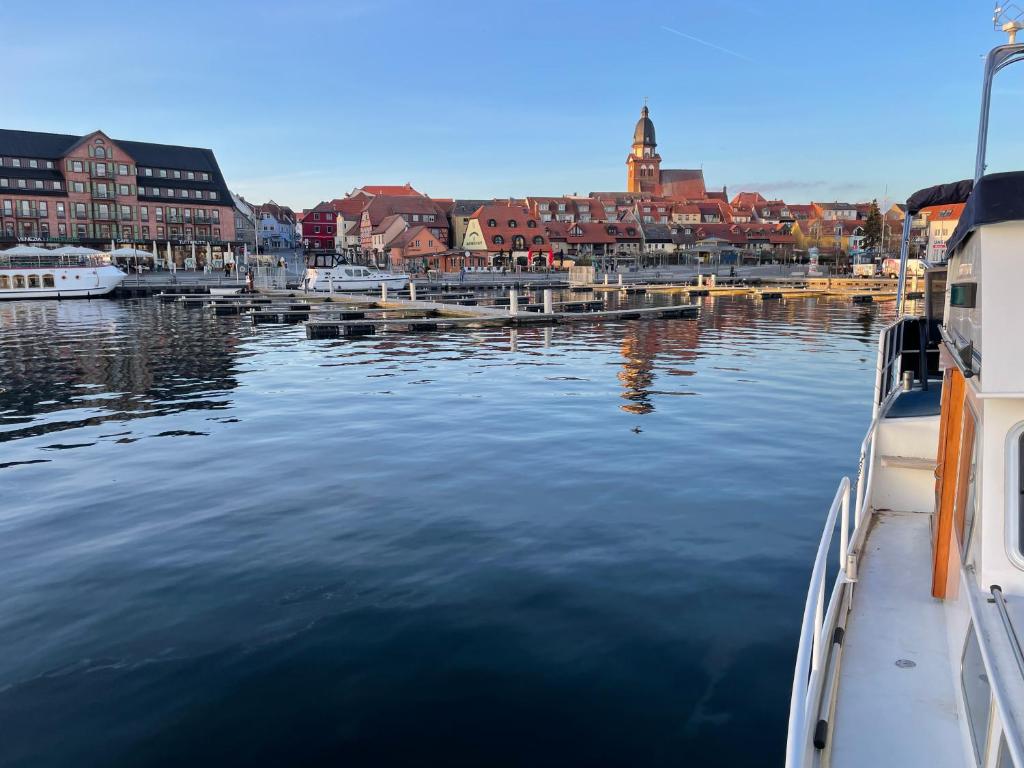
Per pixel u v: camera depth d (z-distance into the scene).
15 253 73.31
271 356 28.67
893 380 8.50
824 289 70.69
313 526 9.80
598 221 142.00
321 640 6.80
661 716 5.62
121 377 23.67
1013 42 4.24
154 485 11.78
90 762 5.24
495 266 120.50
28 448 14.36
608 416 16.38
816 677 4.03
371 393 20.02
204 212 116.81
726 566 8.27
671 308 46.16
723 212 161.38
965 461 4.41
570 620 7.09
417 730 5.52
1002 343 3.44
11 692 6.09
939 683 4.29
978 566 3.78
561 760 5.18
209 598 7.72
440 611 7.33
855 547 5.84
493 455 13.24
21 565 8.66
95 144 105.56
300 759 5.23
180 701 5.92
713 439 14.10
